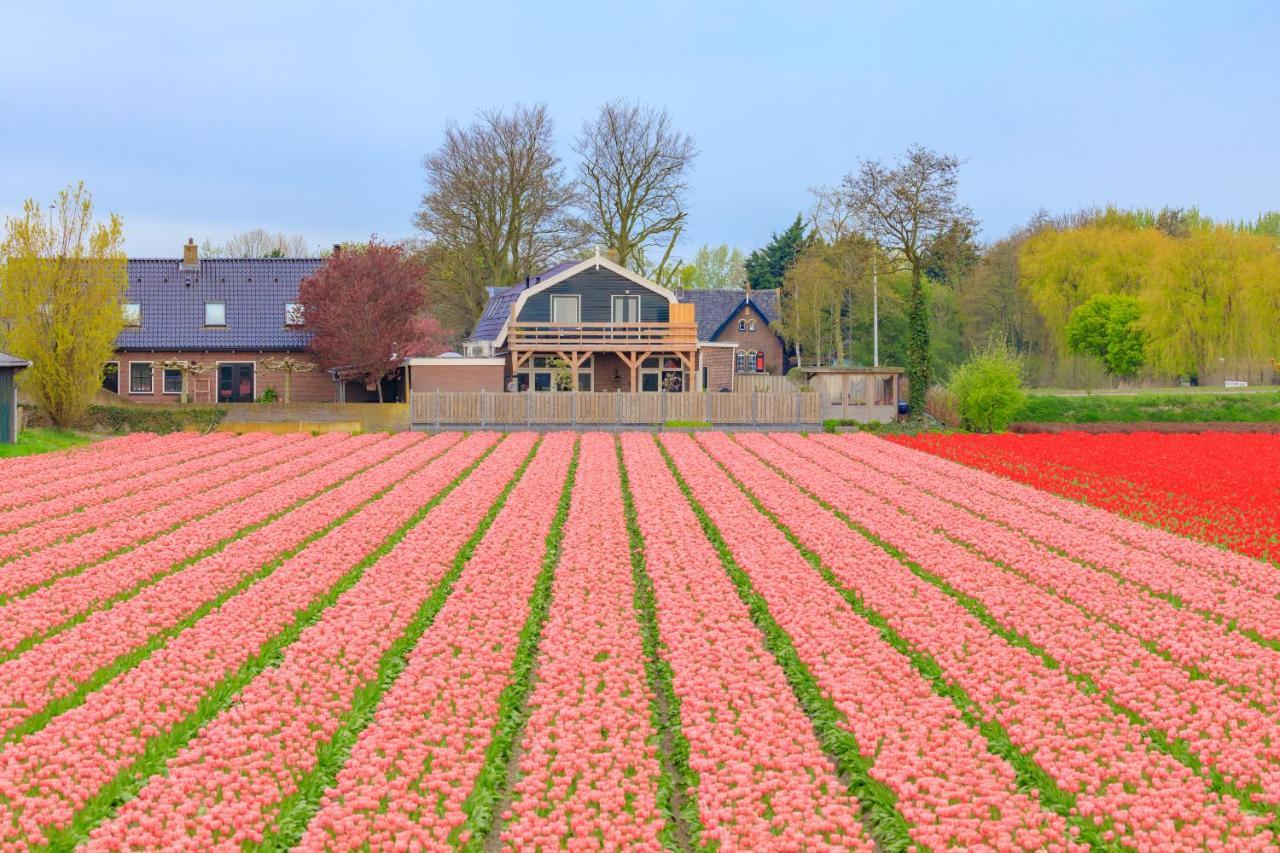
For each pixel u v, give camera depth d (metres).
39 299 54.41
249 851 12.80
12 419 50.28
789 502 35.72
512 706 17.20
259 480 40.50
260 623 20.86
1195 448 54.22
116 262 55.66
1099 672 18.45
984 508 35.28
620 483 40.47
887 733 15.69
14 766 14.34
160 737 15.50
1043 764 14.63
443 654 19.05
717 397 66.06
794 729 16.03
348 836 12.92
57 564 25.62
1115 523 33.12
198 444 54.00
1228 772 14.48
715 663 18.83
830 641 19.81
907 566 27.03
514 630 20.47
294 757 14.80
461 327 105.12
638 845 12.66
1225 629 21.47
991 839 12.79
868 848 12.73
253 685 17.45
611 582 24.28
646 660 19.03
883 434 62.38
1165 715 16.48
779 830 13.26
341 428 61.59
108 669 18.28
